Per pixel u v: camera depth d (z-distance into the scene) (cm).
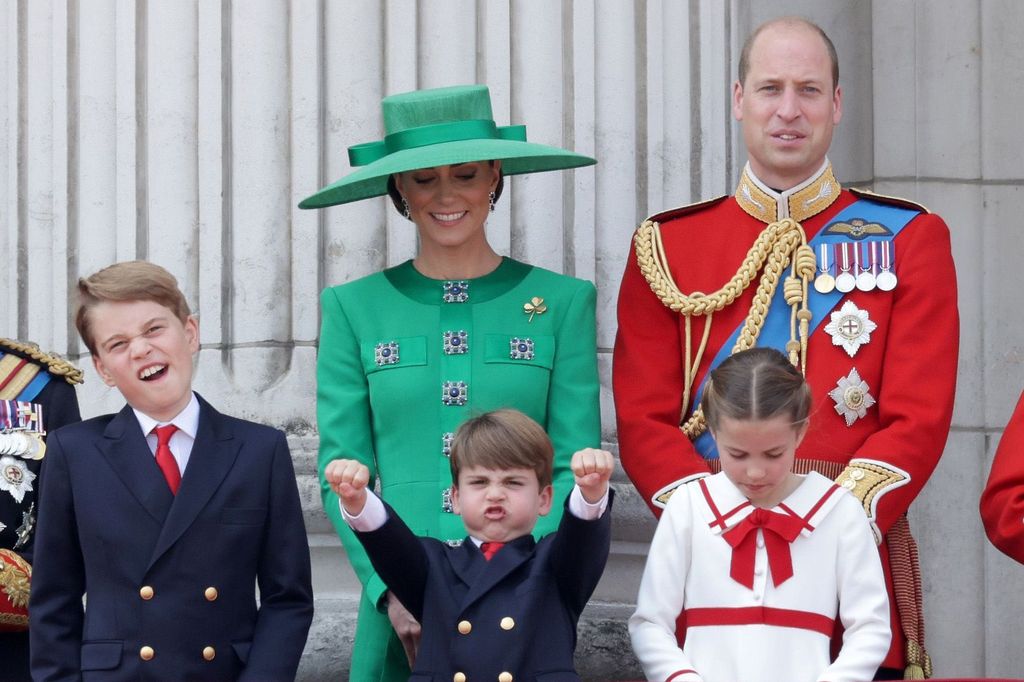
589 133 2092
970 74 2352
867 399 1709
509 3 2089
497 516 1552
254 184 2073
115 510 1528
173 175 2091
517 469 1553
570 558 1512
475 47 2088
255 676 1511
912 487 1644
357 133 2077
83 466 1545
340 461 1512
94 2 2136
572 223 2086
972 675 2286
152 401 1548
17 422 1664
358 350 1808
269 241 2072
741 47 2297
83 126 2133
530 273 1825
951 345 1712
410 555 1535
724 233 1808
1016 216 2355
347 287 1834
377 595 1670
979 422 2323
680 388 1780
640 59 2116
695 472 1688
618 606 2078
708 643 1523
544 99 2083
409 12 2084
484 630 1504
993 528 1652
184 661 1502
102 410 2091
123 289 1542
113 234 2116
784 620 1509
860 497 1612
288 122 2084
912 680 1529
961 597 2300
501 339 1778
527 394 1762
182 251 2083
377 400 1773
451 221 1792
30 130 2159
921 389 1680
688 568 1551
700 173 2130
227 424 1586
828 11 2383
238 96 2086
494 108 2080
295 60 2086
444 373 1767
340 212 2077
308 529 2033
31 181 2155
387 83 2088
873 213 1786
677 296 1775
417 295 1808
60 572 1542
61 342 2120
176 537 1517
